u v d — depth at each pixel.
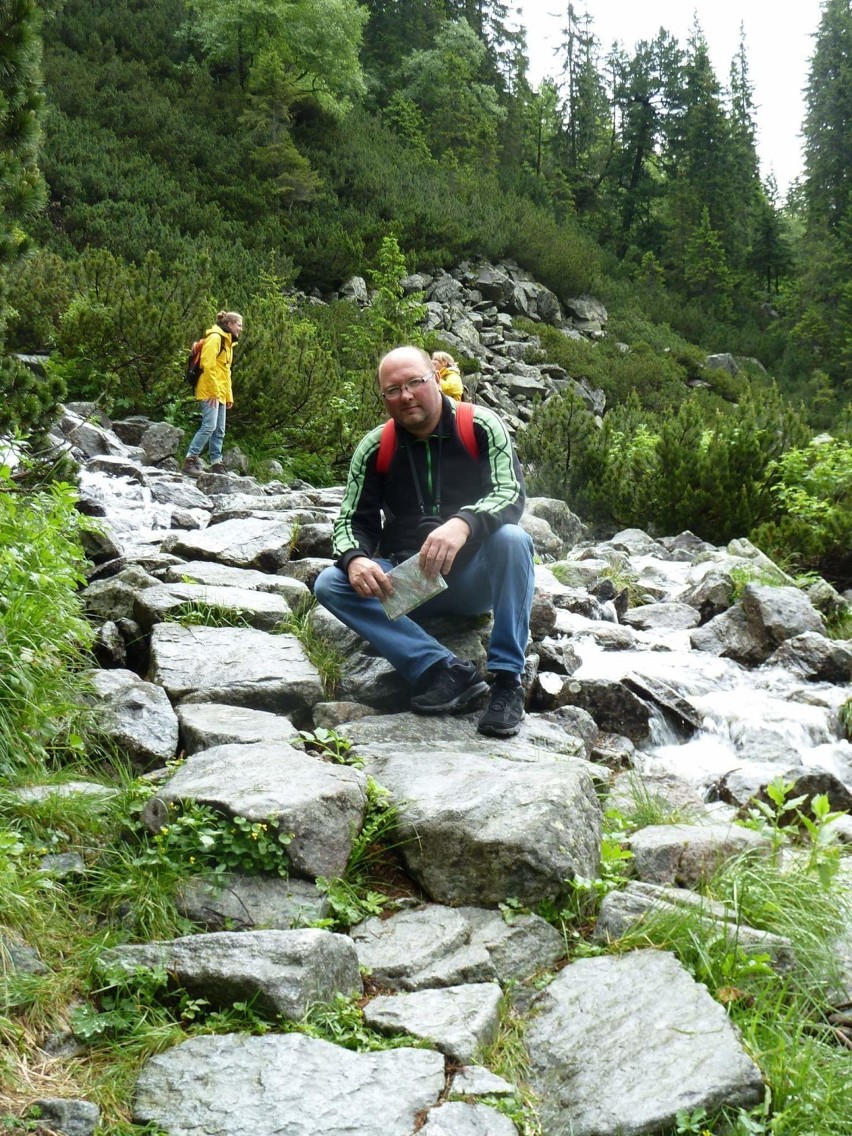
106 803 3.01
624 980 2.52
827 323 42.12
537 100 59.25
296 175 26.34
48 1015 2.29
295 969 2.37
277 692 3.91
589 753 4.25
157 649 4.11
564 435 11.64
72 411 10.70
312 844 2.79
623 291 34.00
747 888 2.88
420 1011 2.38
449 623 4.25
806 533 8.87
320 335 19.41
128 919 2.60
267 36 31.12
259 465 11.77
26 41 4.92
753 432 10.62
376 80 42.44
